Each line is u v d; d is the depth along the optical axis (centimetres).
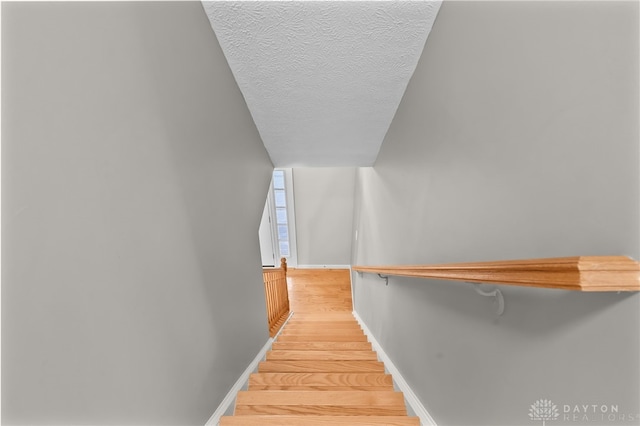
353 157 296
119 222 71
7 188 46
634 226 47
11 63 47
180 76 105
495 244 84
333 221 615
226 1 124
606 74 50
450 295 117
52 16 54
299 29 137
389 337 218
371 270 244
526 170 71
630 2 46
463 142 103
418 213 156
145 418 80
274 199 601
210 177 133
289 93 186
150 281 84
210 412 126
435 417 130
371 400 153
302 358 225
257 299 224
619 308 50
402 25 134
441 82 123
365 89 181
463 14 102
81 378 58
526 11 69
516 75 74
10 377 45
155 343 86
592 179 54
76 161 58
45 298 51
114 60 71
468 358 102
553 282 53
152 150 86
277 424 123
